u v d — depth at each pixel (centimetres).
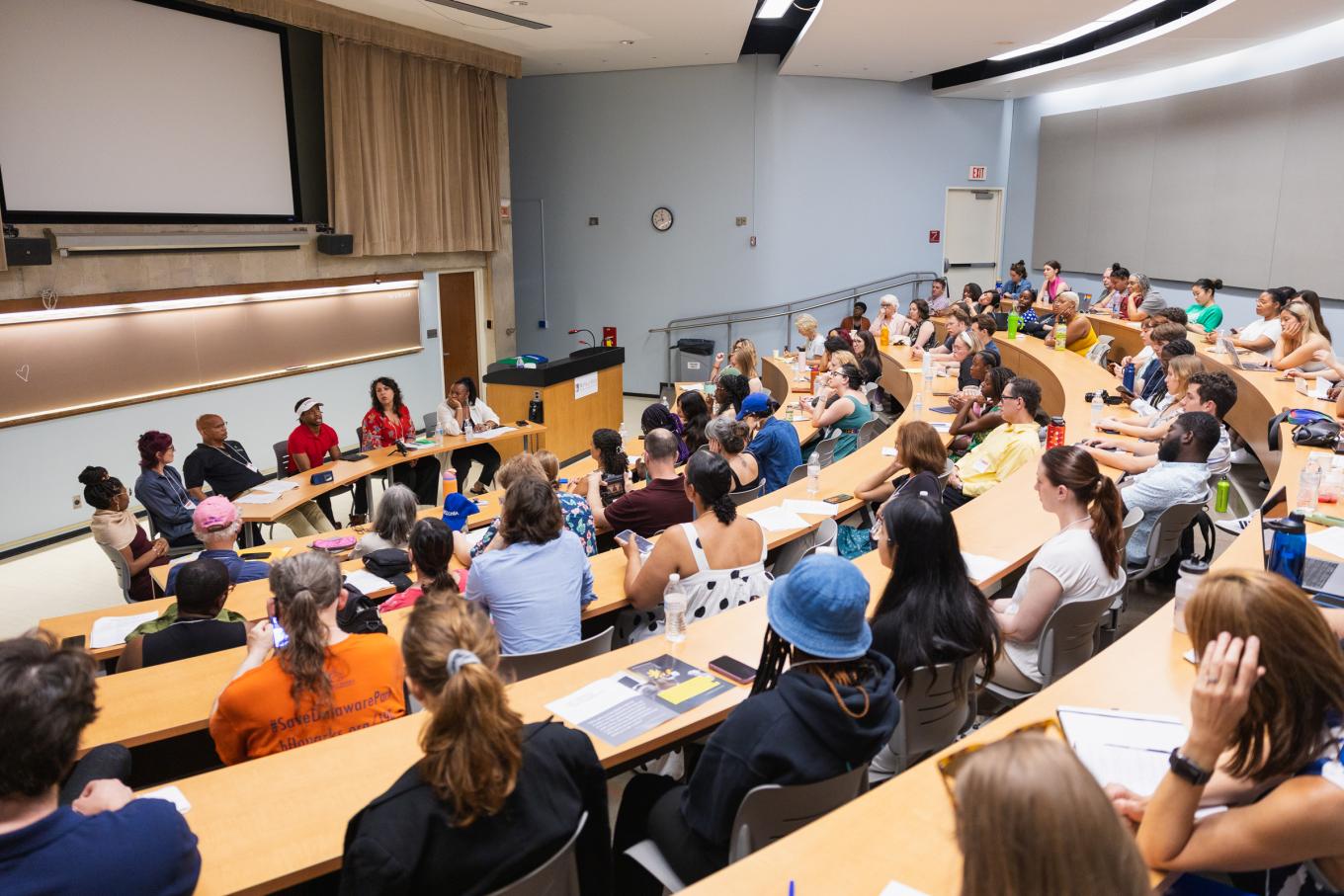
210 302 794
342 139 863
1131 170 1159
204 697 272
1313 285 891
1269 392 581
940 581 240
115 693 275
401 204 944
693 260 1232
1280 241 931
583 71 1201
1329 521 342
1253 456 709
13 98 619
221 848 189
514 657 285
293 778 213
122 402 725
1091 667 236
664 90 1191
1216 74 1020
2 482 652
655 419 582
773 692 191
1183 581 252
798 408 771
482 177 1048
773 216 1213
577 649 295
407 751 224
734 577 332
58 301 666
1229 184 1001
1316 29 876
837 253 1254
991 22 854
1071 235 1280
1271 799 143
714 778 190
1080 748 190
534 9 827
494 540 352
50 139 643
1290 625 141
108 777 208
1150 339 654
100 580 615
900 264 1292
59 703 153
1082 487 298
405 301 1011
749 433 582
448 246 1010
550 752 171
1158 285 1137
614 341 1182
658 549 331
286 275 850
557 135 1241
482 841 157
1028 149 1348
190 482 598
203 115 746
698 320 1245
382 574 378
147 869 161
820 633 186
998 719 210
